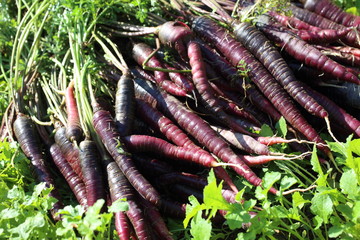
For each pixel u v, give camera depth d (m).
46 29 0.83
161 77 0.66
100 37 0.78
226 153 0.58
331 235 0.48
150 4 0.81
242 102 0.67
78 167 0.60
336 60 0.69
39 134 0.69
